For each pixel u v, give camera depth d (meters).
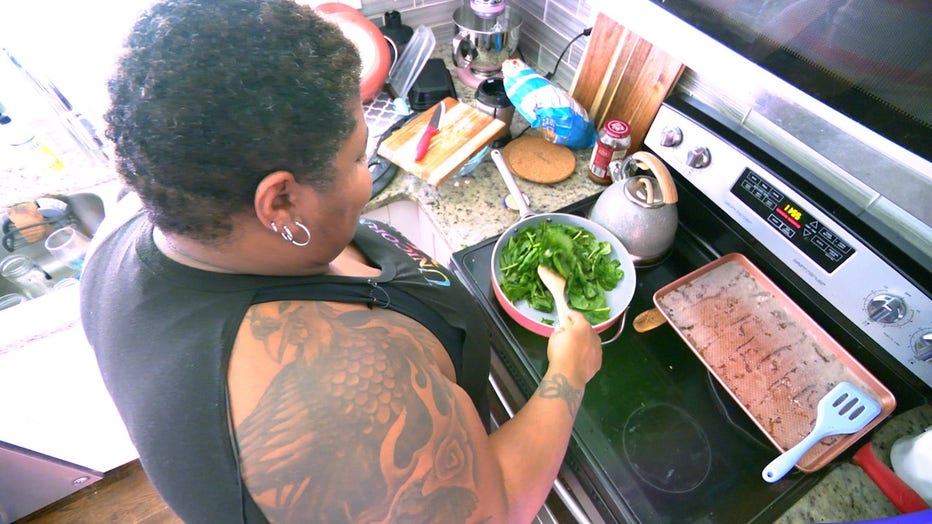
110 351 0.40
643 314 0.80
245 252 0.38
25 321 0.89
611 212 0.82
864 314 0.68
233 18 0.31
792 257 0.74
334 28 0.36
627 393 0.73
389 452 0.35
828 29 0.46
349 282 0.45
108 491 1.43
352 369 0.36
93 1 1.00
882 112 0.45
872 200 0.67
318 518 0.35
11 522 1.35
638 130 0.97
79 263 1.05
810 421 0.65
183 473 0.36
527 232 0.83
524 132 1.13
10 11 0.95
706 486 0.64
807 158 0.72
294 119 0.32
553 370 0.60
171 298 0.39
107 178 1.03
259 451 0.34
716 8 0.56
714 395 0.72
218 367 0.35
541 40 1.27
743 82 0.57
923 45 0.41
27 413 1.03
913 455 0.61
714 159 0.79
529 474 0.47
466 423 0.40
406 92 1.17
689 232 0.89
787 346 0.72
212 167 0.32
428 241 1.16
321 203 0.38
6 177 0.98
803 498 0.63
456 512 0.37
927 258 0.62
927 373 0.65
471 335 0.56
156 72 0.30
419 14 1.34
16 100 1.00
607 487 0.63
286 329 0.37
